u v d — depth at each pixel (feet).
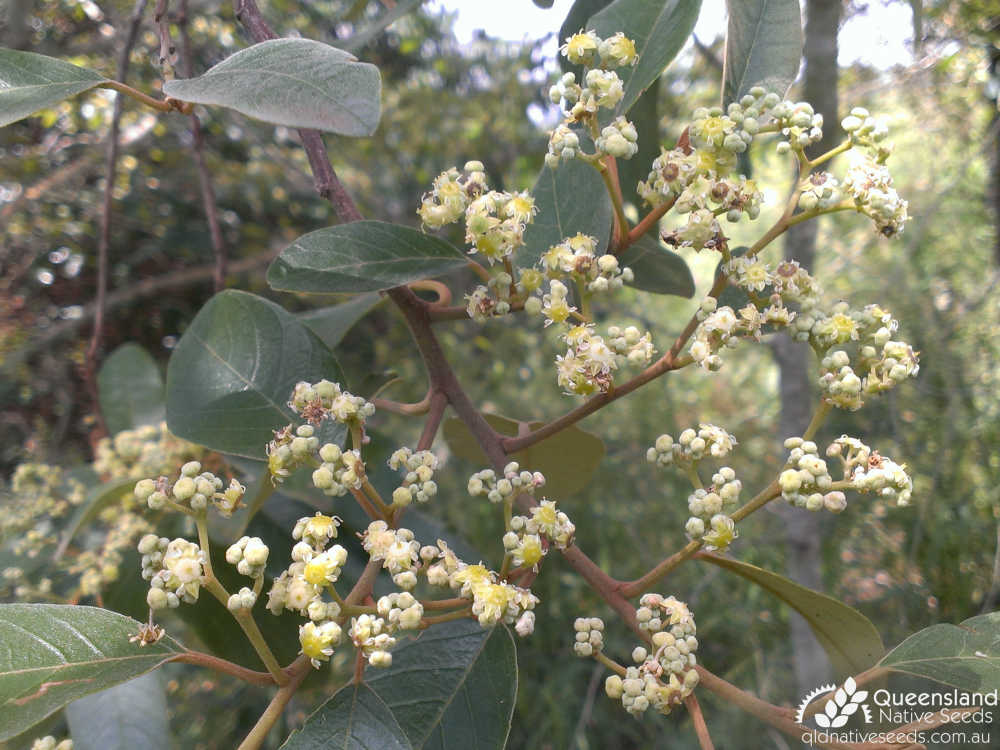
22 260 2.47
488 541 2.48
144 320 2.74
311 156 0.78
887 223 0.58
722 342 0.57
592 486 2.63
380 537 0.52
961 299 2.56
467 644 0.63
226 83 0.51
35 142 2.30
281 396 0.75
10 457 2.38
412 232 0.70
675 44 0.69
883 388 0.58
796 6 0.75
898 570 2.21
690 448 0.56
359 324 3.06
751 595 2.32
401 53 3.11
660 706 0.52
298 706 1.81
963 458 2.29
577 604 2.41
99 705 0.85
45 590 1.12
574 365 0.57
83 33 2.03
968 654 0.57
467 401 0.71
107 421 1.27
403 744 0.51
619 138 0.58
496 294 0.64
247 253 2.87
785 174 2.59
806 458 0.55
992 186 2.53
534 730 2.27
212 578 0.48
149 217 2.70
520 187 3.21
